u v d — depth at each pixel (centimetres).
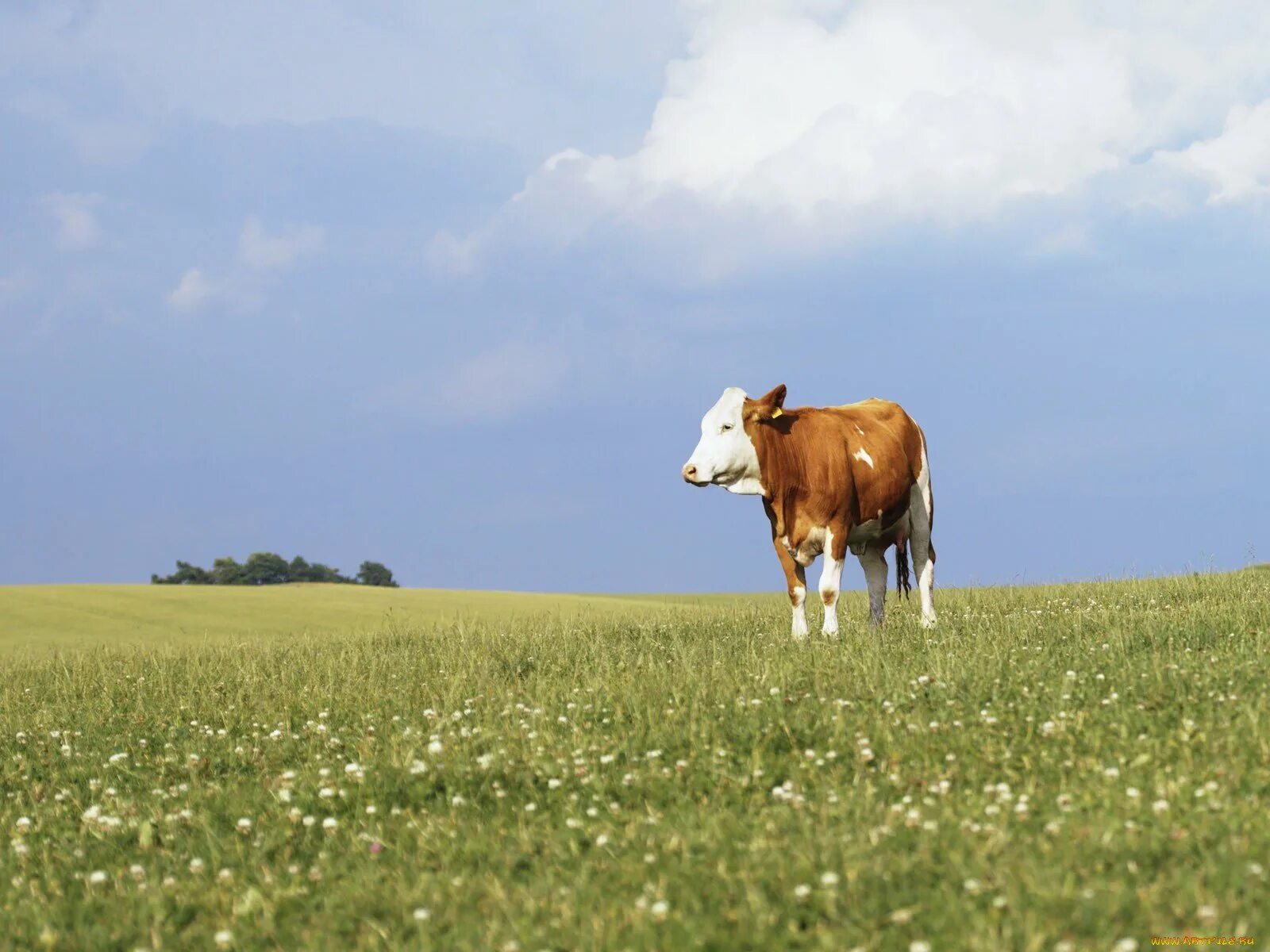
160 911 538
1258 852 466
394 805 682
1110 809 541
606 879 520
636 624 1695
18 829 706
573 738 774
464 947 455
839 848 512
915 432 1452
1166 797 546
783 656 1086
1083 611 1396
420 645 1586
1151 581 1934
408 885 542
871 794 597
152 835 676
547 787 694
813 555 1320
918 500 1445
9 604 3297
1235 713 694
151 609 3284
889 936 428
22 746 1001
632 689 930
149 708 1141
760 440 1281
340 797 702
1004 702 783
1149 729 682
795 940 436
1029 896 442
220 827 688
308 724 955
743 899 471
